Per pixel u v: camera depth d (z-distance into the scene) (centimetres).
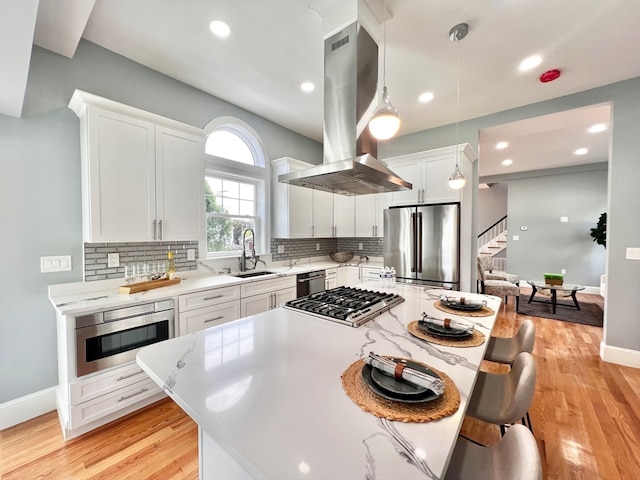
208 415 74
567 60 245
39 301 205
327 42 194
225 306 262
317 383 91
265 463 59
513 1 183
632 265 275
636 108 271
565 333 372
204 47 231
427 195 351
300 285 351
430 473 56
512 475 72
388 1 183
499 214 887
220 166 327
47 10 170
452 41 221
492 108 340
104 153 208
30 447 171
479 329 145
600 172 615
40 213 205
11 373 195
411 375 87
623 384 244
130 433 183
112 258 237
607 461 162
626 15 192
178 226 254
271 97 317
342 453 62
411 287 251
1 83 155
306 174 195
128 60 246
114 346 192
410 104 328
